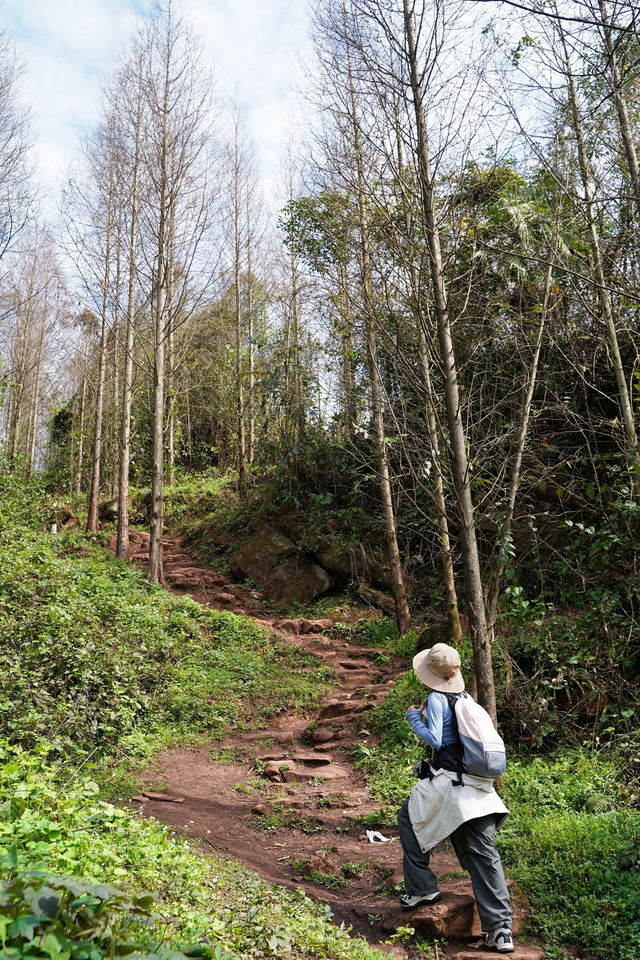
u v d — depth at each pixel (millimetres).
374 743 8305
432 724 4332
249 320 21906
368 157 7656
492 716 6207
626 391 9539
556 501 11477
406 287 7551
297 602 14688
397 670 10820
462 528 6566
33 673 7547
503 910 4082
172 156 15359
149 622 11242
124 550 16719
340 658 11695
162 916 3076
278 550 15859
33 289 25500
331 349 14664
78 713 7391
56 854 3109
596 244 8523
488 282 10328
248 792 7164
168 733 8539
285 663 11344
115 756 7488
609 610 8359
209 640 11906
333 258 12055
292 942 3707
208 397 28172
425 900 4414
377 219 7969
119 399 25531
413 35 6781
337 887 5160
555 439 11820
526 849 5172
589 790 6039
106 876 3262
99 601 11188
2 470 20562
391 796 6754
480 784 4211
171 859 4086
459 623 10203
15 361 26047
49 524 19859
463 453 6633
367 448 15906
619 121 7598
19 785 3787
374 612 13758
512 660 8398
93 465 20000
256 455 21844
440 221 7227
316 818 6457
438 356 7004
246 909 3979
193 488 23266
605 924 4246
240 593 15188
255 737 8812
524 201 9719
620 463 10781
